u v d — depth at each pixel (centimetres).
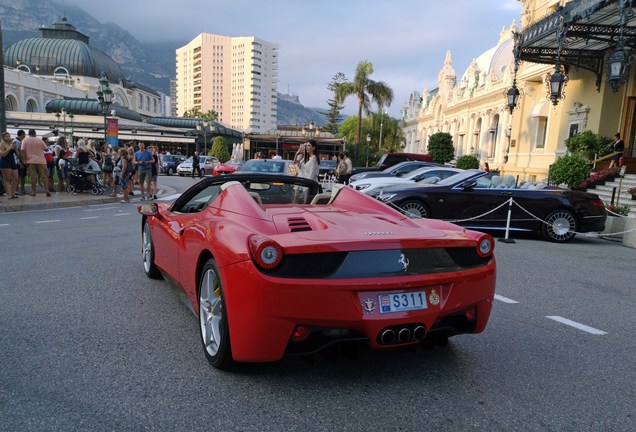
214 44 17900
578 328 416
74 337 354
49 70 9562
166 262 430
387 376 305
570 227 942
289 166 1311
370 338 269
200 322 321
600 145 1700
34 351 326
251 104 17438
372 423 249
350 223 317
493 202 945
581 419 261
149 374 296
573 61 1800
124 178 1429
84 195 1465
